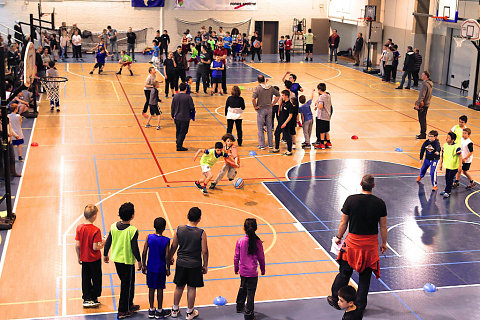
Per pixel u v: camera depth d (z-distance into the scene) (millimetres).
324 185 15875
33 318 9391
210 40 37062
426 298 10297
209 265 11305
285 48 38688
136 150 18562
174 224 13055
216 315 9586
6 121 12766
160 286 9359
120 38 40938
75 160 17359
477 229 13312
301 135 21094
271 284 10688
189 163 17406
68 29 39688
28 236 12320
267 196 14984
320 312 9734
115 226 9320
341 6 41125
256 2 42719
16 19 38938
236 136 20625
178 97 18141
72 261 11320
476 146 19703
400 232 13039
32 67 14719
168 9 41500
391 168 17438
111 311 9695
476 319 9641
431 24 32312
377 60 37562
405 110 25094
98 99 25609
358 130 21688
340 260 9656
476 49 27609
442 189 15805
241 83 30375
